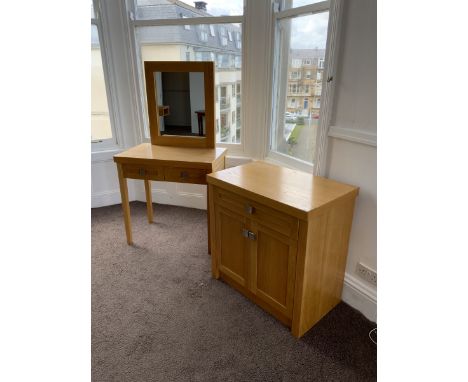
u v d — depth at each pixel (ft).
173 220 8.61
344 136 4.91
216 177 5.28
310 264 4.42
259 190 4.71
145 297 5.68
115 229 8.09
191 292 5.81
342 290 5.51
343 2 4.51
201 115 6.75
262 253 4.91
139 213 9.02
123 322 5.12
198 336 4.85
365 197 4.86
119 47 8.31
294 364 4.38
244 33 7.26
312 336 4.83
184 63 6.44
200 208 9.34
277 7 6.81
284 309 4.83
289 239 4.40
